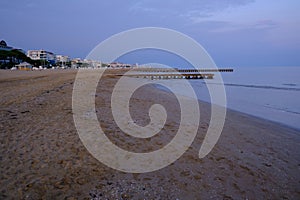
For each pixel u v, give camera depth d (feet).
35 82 57.77
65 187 10.39
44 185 10.36
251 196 11.37
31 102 27.94
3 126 17.76
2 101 27.78
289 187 12.58
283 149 18.98
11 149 13.71
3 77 78.64
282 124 29.45
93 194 10.14
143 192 10.75
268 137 22.40
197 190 11.39
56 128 18.16
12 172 11.14
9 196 9.39
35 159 12.66
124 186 11.10
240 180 12.81
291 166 15.40
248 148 18.38
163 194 10.77
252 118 32.32
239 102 49.39
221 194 11.27
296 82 102.37
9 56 205.98
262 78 132.57
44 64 262.26
